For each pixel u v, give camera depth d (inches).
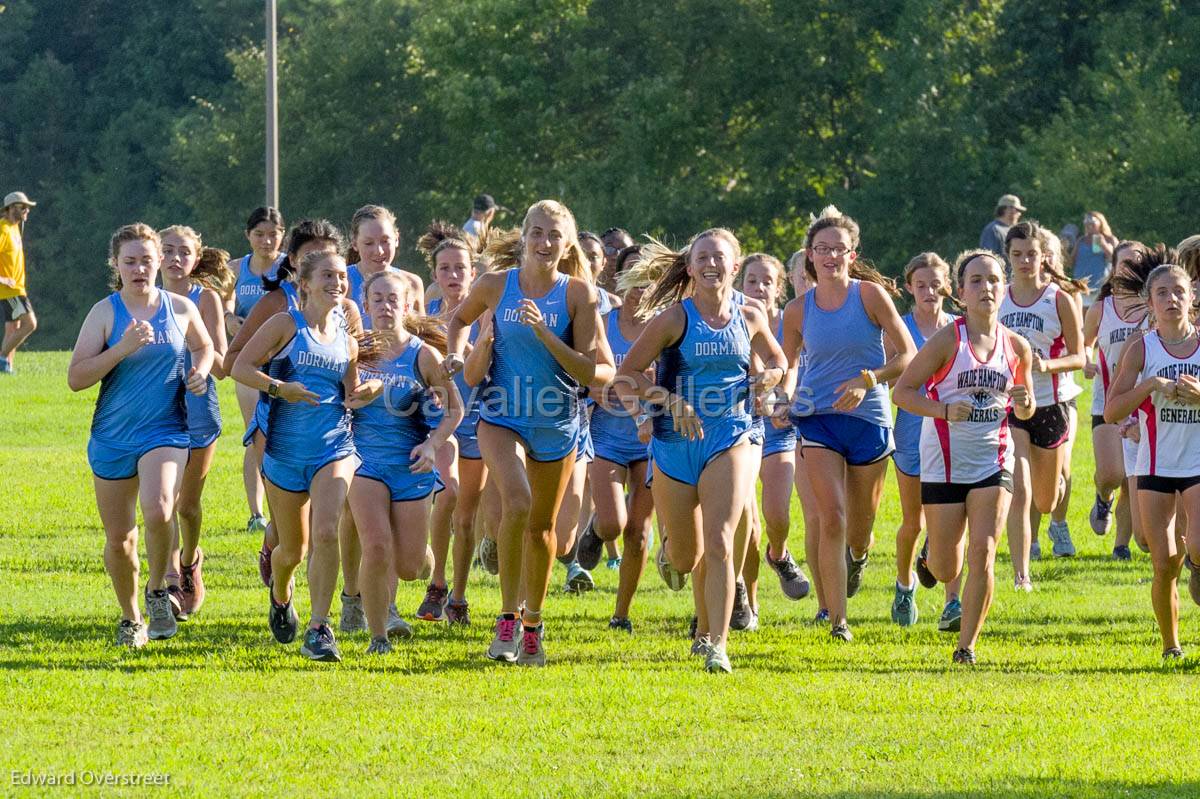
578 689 800.9
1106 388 1211.9
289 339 862.5
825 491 973.2
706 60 4867.1
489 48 4970.5
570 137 5012.3
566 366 844.0
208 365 900.0
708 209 4751.5
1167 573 890.1
